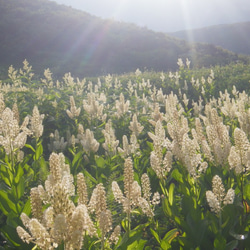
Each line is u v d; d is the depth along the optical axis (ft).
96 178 14.58
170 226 11.71
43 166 12.96
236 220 9.28
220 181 8.59
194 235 8.77
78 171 16.42
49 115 23.85
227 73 55.21
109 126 18.16
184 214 9.91
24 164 14.57
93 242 8.34
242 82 48.06
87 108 22.43
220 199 8.63
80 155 15.35
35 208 7.69
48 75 33.30
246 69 58.70
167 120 21.15
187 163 10.34
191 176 11.59
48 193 7.61
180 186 11.32
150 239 10.93
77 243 6.17
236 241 8.12
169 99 23.15
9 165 12.97
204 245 8.71
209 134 12.07
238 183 10.44
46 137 22.18
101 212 7.66
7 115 12.51
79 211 6.24
